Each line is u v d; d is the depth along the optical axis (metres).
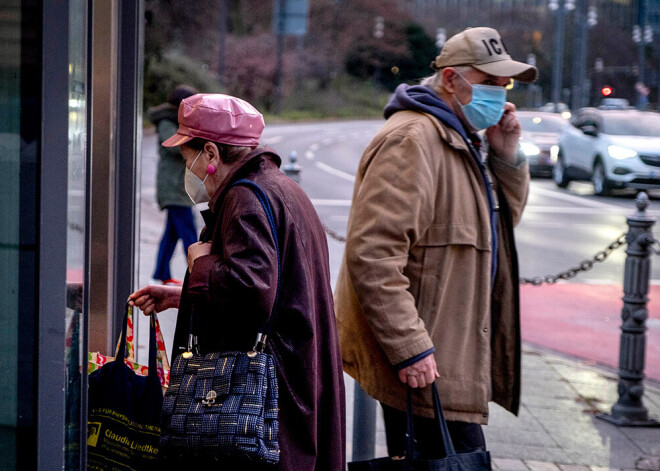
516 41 68.75
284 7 34.47
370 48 67.50
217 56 51.75
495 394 3.51
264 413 2.32
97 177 3.27
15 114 1.81
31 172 1.82
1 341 1.86
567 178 20.73
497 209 3.41
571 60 67.94
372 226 3.09
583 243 13.26
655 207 18.05
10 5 1.79
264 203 2.40
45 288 1.84
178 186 7.82
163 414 2.36
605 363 6.60
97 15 3.22
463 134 3.26
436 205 3.20
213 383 2.35
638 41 68.75
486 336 3.25
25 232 1.83
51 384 1.87
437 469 2.85
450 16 70.56
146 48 25.20
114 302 3.40
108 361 2.75
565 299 9.02
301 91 60.94
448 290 3.21
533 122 22.92
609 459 4.59
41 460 1.88
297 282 2.42
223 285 2.29
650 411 5.45
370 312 3.06
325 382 2.54
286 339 2.42
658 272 11.15
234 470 2.34
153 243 10.83
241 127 2.50
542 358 6.66
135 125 3.39
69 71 1.81
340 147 35.53
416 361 3.01
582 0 55.84
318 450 2.54
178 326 2.49
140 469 2.58
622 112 20.08
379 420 5.14
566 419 5.23
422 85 3.45
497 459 4.52
